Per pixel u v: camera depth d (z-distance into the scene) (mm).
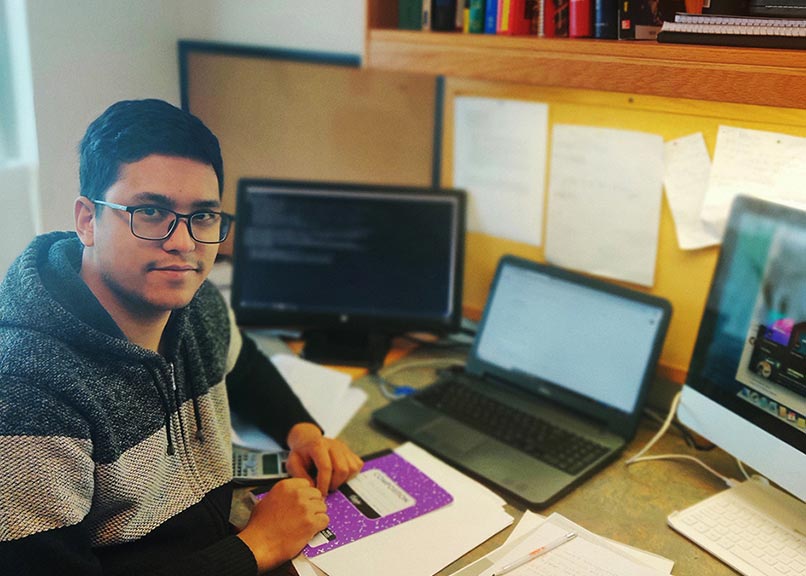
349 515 1002
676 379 1289
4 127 1496
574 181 1373
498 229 1520
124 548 891
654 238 1289
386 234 1507
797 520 1009
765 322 1013
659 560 924
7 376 782
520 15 1196
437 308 1521
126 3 1460
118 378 875
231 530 993
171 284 860
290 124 1706
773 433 996
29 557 750
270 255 1517
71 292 857
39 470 763
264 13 1676
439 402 1307
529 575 878
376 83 1622
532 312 1361
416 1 1331
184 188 846
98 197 837
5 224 1530
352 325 1522
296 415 1192
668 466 1151
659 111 1233
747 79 966
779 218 1001
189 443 995
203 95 1688
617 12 1099
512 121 1438
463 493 1059
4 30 1399
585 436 1200
